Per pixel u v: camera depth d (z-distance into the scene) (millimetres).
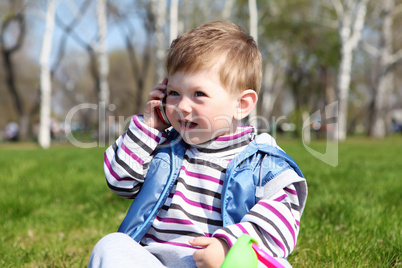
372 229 3008
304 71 31000
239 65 1645
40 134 18531
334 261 2459
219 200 1610
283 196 1575
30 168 6762
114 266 1389
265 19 23516
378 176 5594
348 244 2662
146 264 1421
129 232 1661
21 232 3424
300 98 34719
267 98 28219
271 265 1397
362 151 11000
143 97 28500
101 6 20438
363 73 30469
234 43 1677
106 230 3379
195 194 1637
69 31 21438
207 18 20188
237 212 1570
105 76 21062
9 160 8367
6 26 25297
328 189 4422
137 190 1794
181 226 1609
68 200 4469
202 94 1613
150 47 28000
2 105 39625
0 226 3521
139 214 1662
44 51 18359
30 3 18469
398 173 6008
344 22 20250
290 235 1499
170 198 1660
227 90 1635
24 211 3934
